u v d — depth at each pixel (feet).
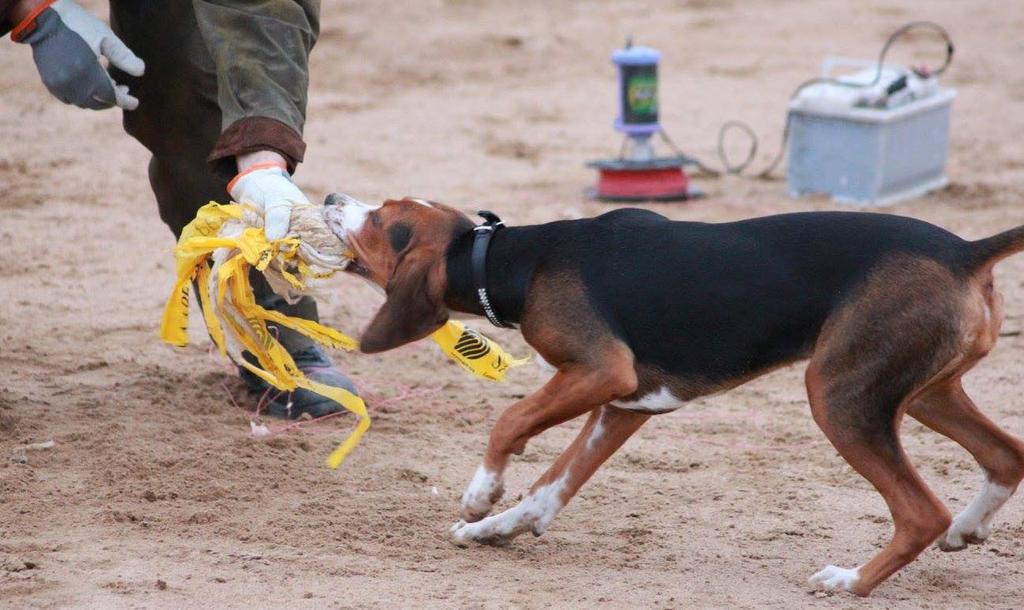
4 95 84.58
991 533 32.99
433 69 98.32
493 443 30.68
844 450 28.84
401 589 28.32
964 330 28.58
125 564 29.09
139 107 38.52
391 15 114.32
